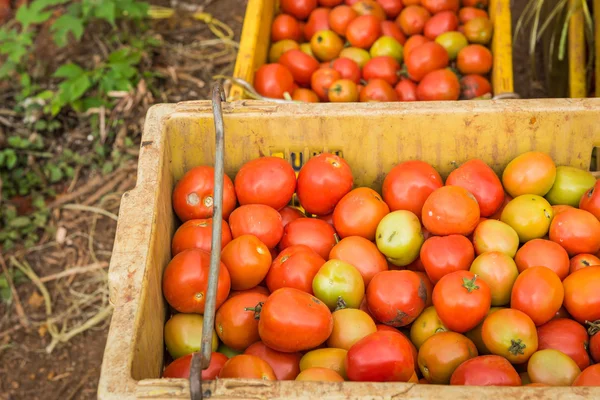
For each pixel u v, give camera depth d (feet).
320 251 3.45
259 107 3.48
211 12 6.87
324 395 2.56
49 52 6.57
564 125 3.44
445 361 2.99
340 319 3.13
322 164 3.47
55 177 5.80
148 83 6.22
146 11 6.30
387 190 3.50
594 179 3.48
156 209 3.15
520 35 6.28
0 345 5.08
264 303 3.05
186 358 3.02
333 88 4.66
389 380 2.85
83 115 6.05
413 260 3.43
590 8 5.28
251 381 2.59
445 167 3.59
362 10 5.11
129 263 2.96
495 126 3.46
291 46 5.14
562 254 3.20
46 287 5.34
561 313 3.18
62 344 5.08
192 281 3.12
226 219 3.51
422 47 4.71
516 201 3.37
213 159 3.57
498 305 3.22
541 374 2.92
